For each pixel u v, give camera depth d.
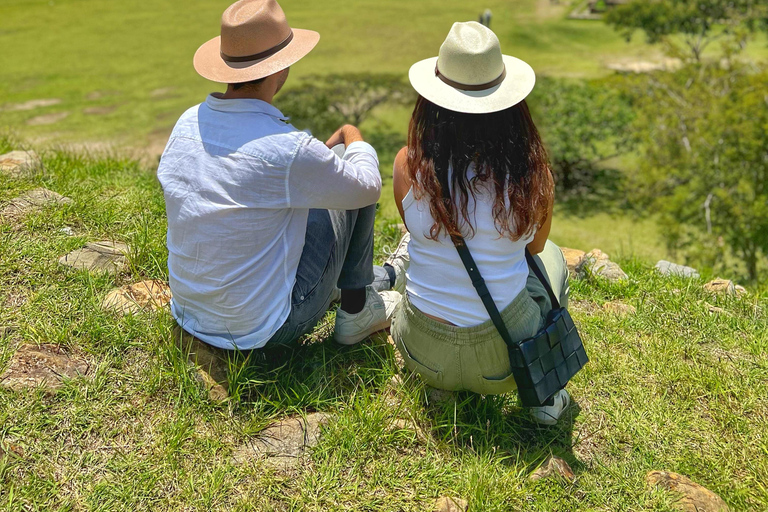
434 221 2.12
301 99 22.95
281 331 2.37
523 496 2.17
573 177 21.00
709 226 15.02
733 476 2.37
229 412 2.28
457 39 2.03
